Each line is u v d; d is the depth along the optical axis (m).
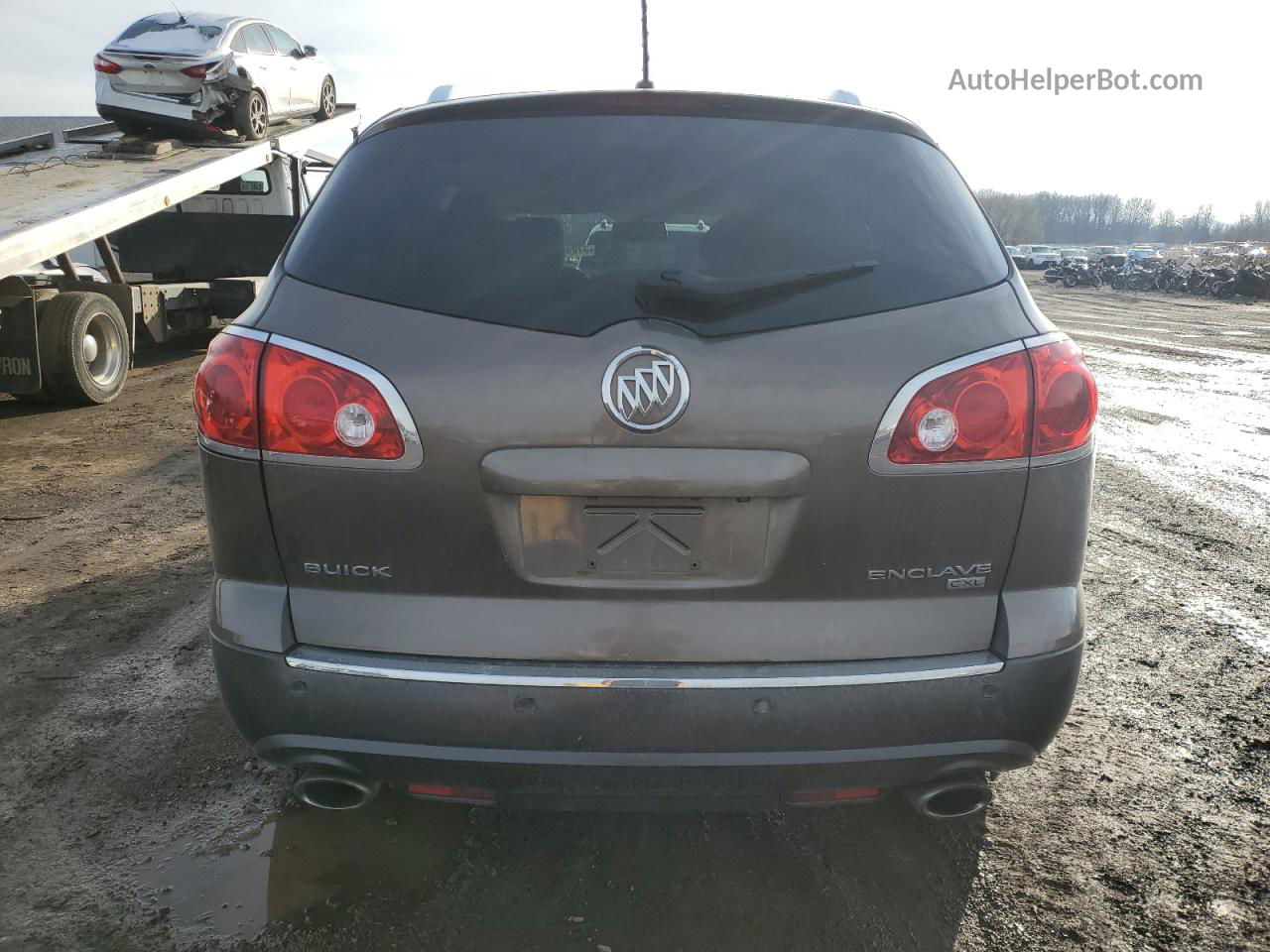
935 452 1.78
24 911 2.09
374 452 1.76
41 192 7.65
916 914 2.10
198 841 2.34
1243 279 29.73
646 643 1.81
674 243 1.89
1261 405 9.02
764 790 1.84
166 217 11.30
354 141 2.21
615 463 1.74
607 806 1.89
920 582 1.83
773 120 2.07
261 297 1.92
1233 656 3.46
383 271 1.86
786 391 1.74
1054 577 1.88
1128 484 5.97
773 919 2.08
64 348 7.98
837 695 1.79
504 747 1.79
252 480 1.81
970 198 2.13
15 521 5.00
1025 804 2.53
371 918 2.07
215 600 1.91
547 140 2.03
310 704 1.82
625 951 1.98
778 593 1.81
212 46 9.79
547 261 1.84
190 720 2.92
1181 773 2.69
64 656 3.35
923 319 1.81
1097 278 37.44
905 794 1.97
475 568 1.80
